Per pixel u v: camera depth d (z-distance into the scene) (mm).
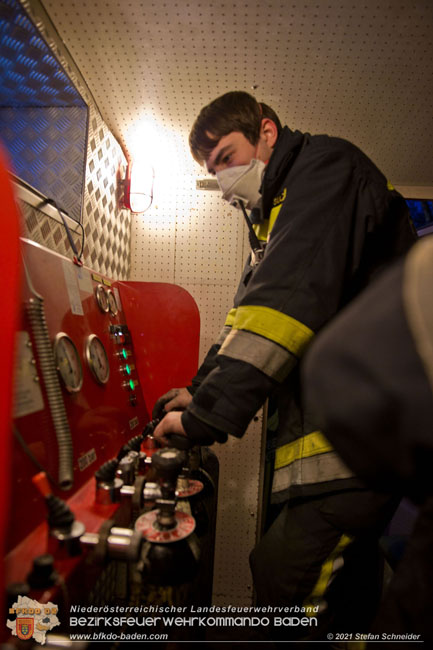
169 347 1722
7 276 457
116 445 1212
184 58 1615
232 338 957
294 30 1500
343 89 1781
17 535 648
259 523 2316
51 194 1622
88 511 787
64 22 1438
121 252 2166
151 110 1863
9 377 444
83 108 1665
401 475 421
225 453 2338
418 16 1438
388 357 415
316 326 935
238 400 909
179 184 2363
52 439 808
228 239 2363
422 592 524
